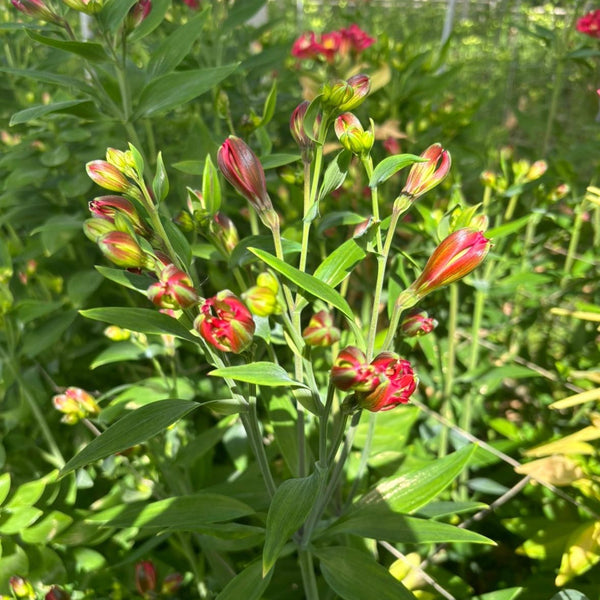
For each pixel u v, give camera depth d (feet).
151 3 1.41
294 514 0.91
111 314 1.03
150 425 0.94
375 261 1.92
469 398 1.87
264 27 2.53
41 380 1.97
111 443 0.92
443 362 2.02
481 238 0.88
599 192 1.35
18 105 2.33
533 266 2.08
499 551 1.75
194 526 1.11
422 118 2.27
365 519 1.14
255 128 1.48
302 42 2.15
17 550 1.30
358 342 0.94
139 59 2.51
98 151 1.97
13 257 1.88
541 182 1.84
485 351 2.09
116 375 2.12
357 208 2.03
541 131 2.86
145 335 1.54
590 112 3.43
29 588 1.26
